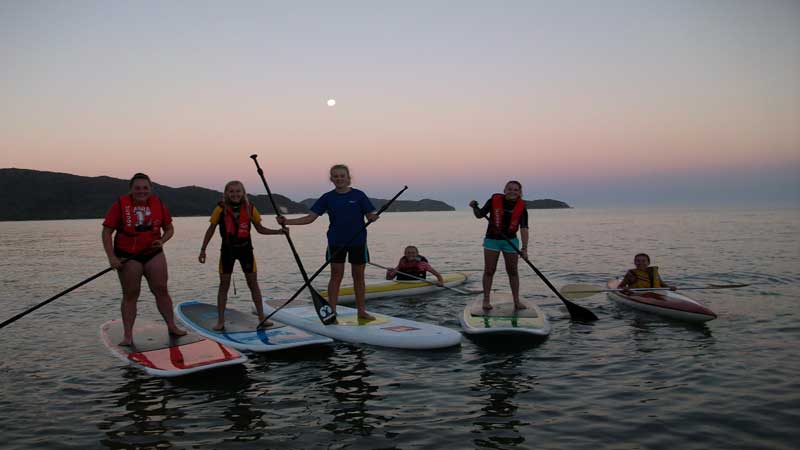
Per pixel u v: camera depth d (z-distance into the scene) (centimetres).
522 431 385
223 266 626
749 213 7419
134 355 531
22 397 466
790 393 448
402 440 372
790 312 765
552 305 858
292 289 1108
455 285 1112
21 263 1786
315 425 400
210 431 391
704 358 554
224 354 536
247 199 629
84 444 373
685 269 1296
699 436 372
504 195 729
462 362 557
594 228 3769
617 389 468
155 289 573
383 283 1019
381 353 595
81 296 1018
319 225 5750
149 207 559
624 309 820
